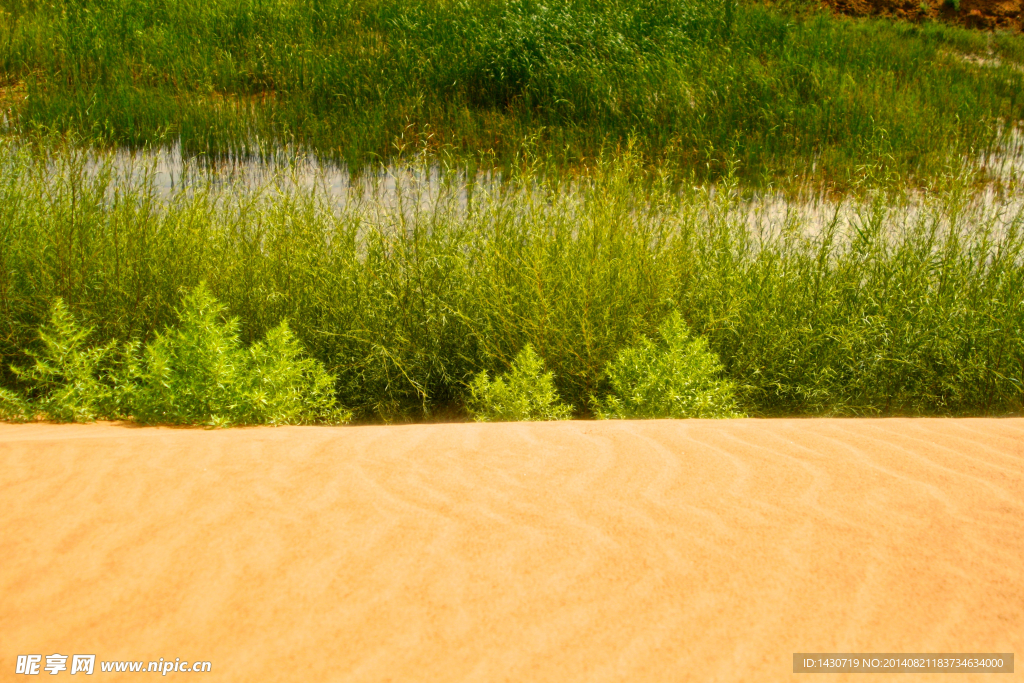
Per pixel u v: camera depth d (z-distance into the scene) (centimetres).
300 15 1381
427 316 550
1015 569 219
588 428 346
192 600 197
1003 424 354
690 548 226
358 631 187
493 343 541
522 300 539
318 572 210
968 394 557
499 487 266
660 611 197
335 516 242
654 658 179
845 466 289
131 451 294
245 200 644
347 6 1404
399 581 207
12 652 176
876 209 631
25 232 554
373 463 287
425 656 178
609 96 1102
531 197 609
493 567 214
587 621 192
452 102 1117
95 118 997
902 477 279
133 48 1243
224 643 181
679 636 187
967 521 246
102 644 180
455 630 188
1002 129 1184
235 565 213
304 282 559
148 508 244
